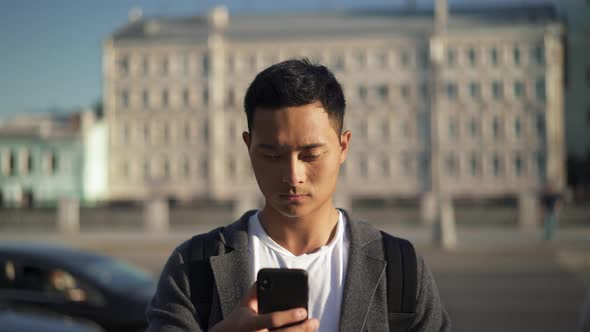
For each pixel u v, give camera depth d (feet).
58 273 25.48
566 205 96.22
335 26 243.19
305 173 5.47
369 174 228.02
